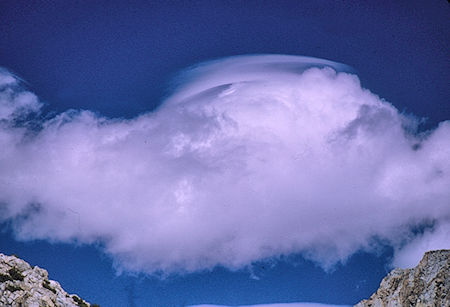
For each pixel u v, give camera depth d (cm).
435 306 5288
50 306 4934
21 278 5069
